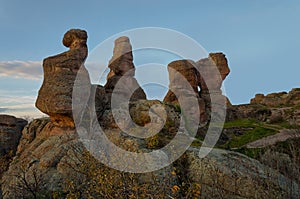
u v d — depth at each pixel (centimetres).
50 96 1784
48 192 1179
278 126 2617
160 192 852
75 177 1151
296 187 918
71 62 1891
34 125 2055
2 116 2572
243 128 2564
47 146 1611
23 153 1831
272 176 947
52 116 1817
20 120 2869
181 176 1147
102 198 904
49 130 1883
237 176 1045
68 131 1778
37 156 1582
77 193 991
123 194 846
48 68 1895
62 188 1195
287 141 1625
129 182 881
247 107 4178
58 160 1409
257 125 2716
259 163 1248
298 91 4616
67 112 1747
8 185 1385
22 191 1202
